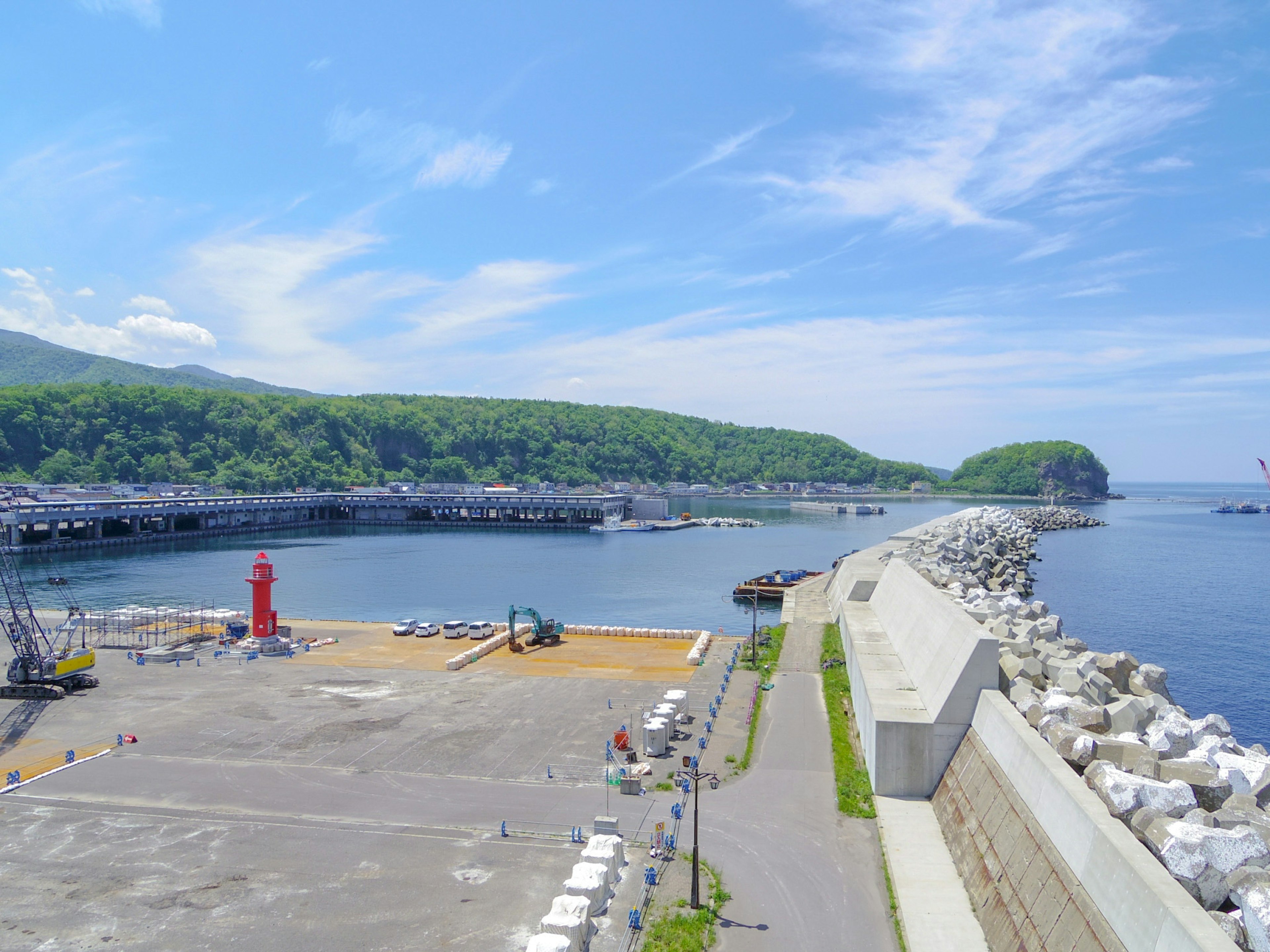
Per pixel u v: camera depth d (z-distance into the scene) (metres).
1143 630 114.69
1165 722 38.69
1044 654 51.06
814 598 121.81
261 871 38.09
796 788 47.50
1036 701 41.34
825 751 53.47
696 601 141.00
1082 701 40.19
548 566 187.62
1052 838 30.84
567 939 30.55
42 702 64.38
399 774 49.47
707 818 43.72
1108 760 33.97
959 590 82.69
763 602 138.38
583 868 36.09
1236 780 31.58
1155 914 22.98
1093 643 106.94
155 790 47.22
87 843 40.88
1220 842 25.25
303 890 36.44
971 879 36.19
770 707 62.97
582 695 66.44
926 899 35.53
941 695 47.41
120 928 33.66
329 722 59.34
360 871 38.12
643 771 47.22
